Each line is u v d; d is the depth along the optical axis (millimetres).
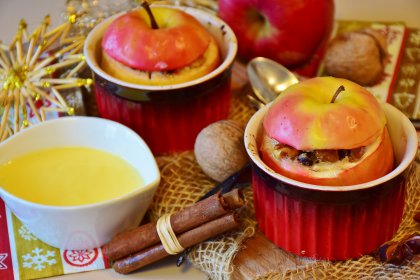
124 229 542
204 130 561
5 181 542
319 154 492
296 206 498
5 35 703
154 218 558
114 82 560
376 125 493
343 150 495
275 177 491
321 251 516
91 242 541
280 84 625
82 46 613
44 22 601
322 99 507
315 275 513
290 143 494
